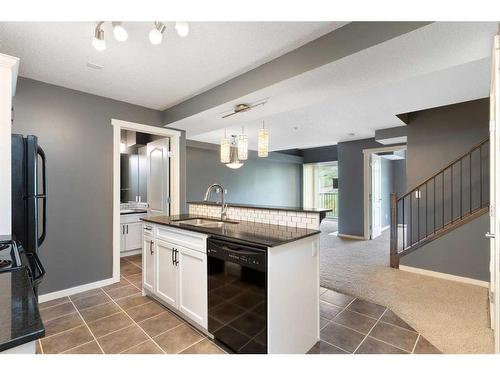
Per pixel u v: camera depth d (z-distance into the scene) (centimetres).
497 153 134
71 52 202
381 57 171
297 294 175
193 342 189
